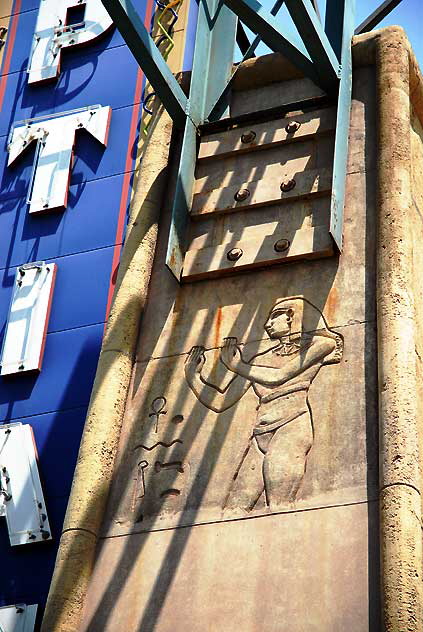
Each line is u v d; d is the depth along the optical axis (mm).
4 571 19625
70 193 23875
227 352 15797
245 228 16672
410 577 13000
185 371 15867
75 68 25641
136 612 14164
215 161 17516
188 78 18547
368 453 14258
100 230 23234
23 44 26453
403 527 13312
